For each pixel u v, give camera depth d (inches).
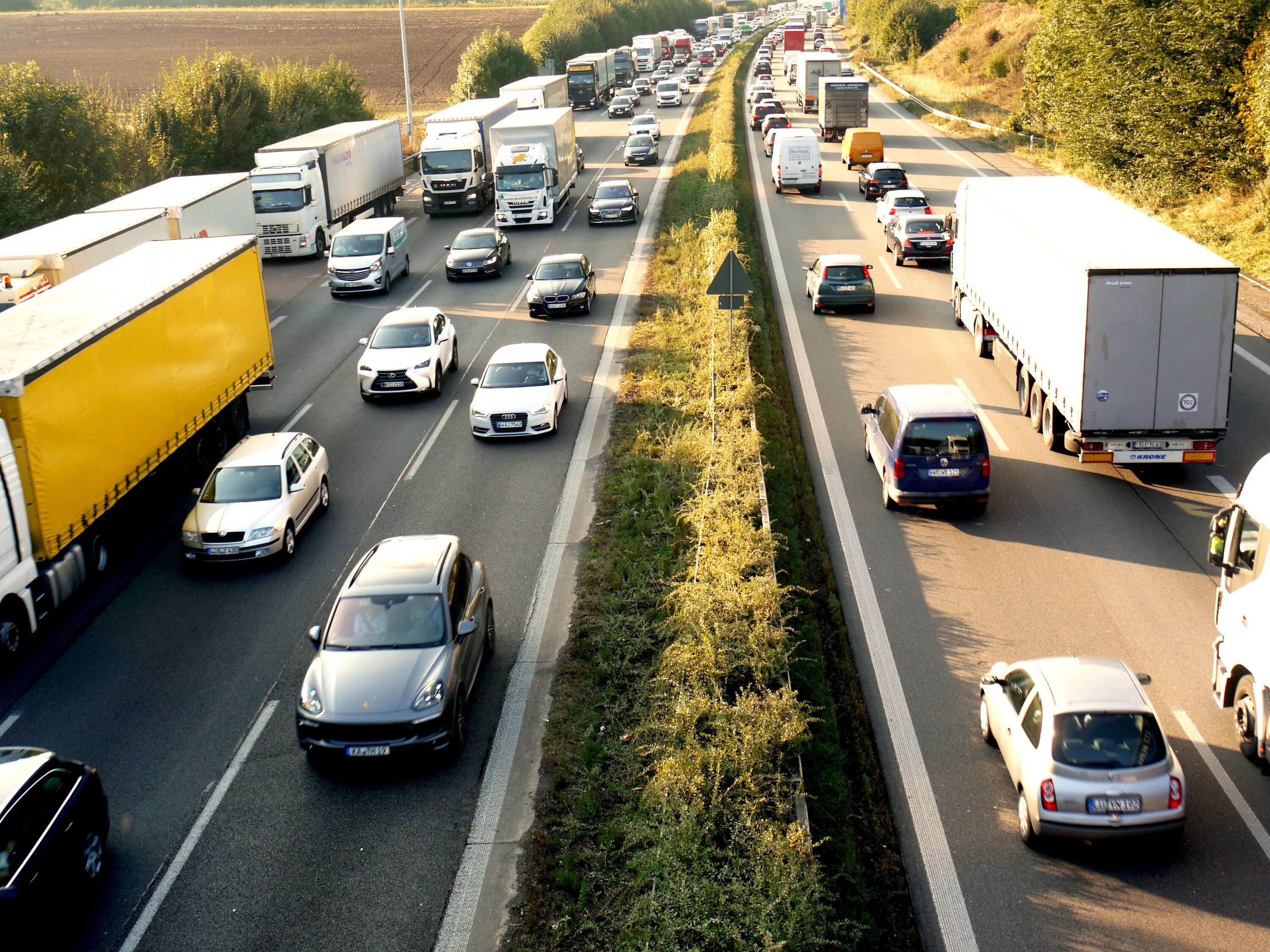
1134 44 1362.0
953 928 345.1
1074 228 722.2
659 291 1197.7
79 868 370.6
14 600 532.1
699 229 1393.9
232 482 645.9
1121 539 605.0
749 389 781.9
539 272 1157.7
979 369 898.7
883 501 669.9
